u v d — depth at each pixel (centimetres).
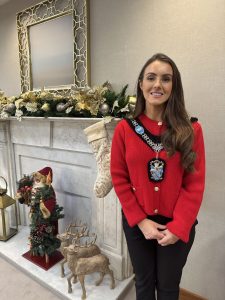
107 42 157
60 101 161
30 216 178
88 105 143
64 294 152
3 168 229
